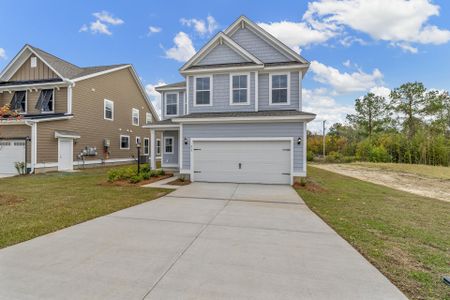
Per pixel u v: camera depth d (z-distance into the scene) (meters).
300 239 4.04
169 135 15.18
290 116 9.66
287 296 2.42
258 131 10.12
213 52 12.09
